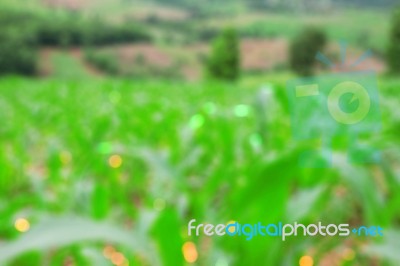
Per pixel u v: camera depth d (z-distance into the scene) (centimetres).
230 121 449
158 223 85
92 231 63
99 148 243
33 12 11838
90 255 108
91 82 2125
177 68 10094
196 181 254
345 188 196
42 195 187
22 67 7112
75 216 64
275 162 72
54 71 8400
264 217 82
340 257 177
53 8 13888
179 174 187
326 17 15525
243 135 315
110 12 15412
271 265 94
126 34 10962
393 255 73
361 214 190
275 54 8450
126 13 15562
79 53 9525
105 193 140
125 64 9750
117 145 243
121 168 320
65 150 413
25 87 1808
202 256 144
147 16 15688
